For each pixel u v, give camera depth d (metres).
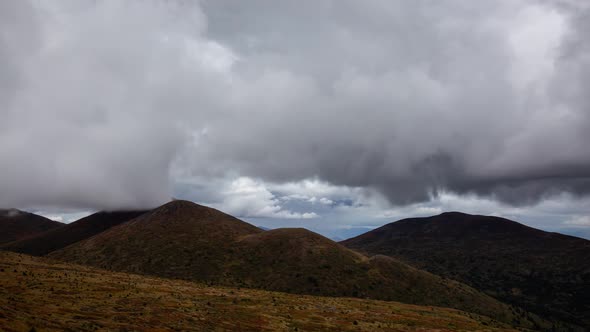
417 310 133.25
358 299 151.50
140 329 59.34
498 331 108.94
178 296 97.62
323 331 81.50
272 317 88.38
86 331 51.47
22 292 73.69
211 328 69.44
